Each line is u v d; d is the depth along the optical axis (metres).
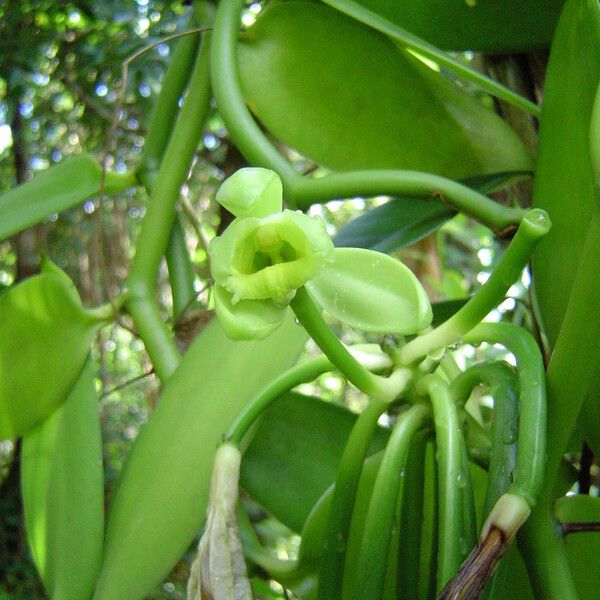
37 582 1.23
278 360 0.35
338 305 0.24
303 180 0.36
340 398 1.48
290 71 0.41
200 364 0.35
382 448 0.35
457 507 0.23
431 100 0.41
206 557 0.24
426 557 0.29
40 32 0.92
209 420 0.34
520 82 0.42
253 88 0.40
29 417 0.38
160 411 0.34
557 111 0.32
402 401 0.26
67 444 0.37
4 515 1.24
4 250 1.49
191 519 0.32
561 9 0.39
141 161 0.43
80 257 1.36
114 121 0.41
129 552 0.32
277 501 0.35
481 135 0.41
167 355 0.39
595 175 0.23
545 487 0.25
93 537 0.33
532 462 0.22
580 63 0.31
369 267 0.25
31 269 1.33
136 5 0.85
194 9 0.44
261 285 0.22
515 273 0.24
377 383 0.25
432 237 0.79
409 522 0.27
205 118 0.42
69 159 0.42
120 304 0.40
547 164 0.32
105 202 1.28
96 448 0.36
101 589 0.31
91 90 0.95
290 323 0.35
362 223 0.43
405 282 0.24
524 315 0.52
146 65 0.91
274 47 0.41
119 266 1.30
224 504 0.25
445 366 0.31
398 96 0.41
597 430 0.30
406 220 0.43
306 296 0.23
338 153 0.40
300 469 0.35
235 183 0.23
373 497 0.24
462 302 0.40
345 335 1.09
